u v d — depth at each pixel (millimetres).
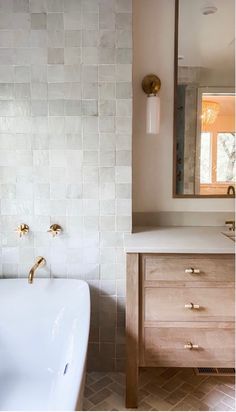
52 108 1690
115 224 1764
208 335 1520
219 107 1928
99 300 1808
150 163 1960
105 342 1823
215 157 1955
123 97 1681
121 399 1608
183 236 1712
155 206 1983
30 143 1710
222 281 1495
